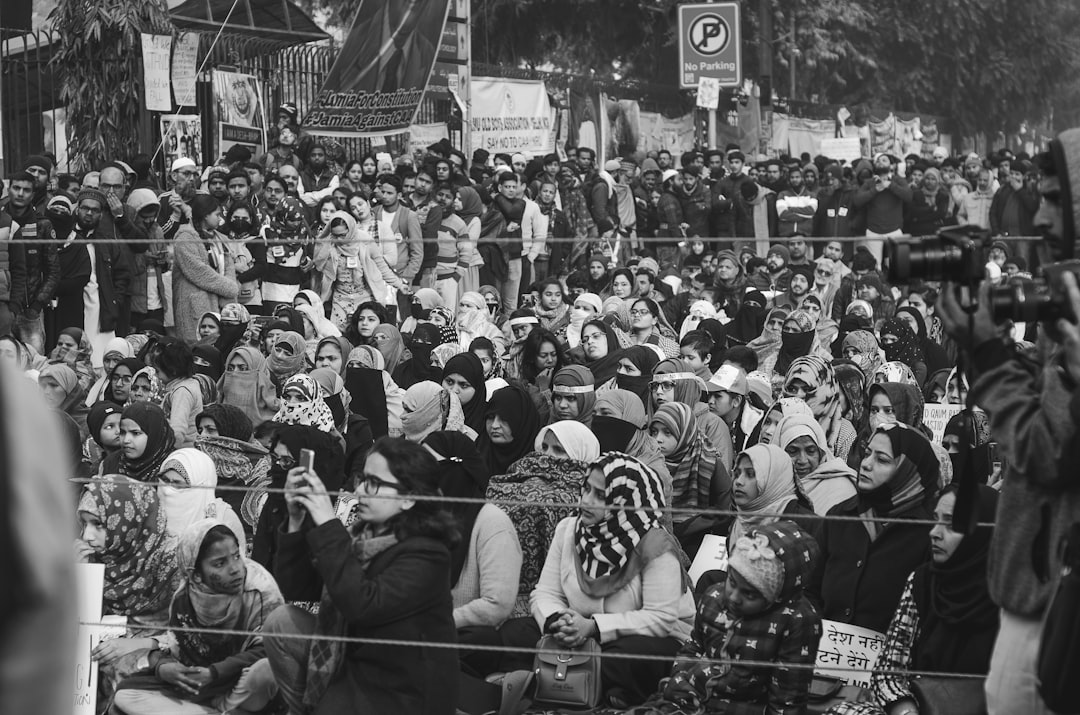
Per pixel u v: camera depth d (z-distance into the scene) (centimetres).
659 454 779
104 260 1186
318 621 526
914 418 845
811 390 891
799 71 3506
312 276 1335
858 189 2016
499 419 794
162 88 1573
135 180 1368
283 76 1933
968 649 539
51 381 946
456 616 608
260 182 1432
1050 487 354
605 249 1719
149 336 1027
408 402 879
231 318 1190
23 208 1155
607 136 2494
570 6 3139
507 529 624
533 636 627
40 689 176
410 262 1450
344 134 1786
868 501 620
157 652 620
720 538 692
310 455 518
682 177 1930
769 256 1550
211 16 1844
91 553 636
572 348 1087
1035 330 1047
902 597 567
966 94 3766
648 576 617
